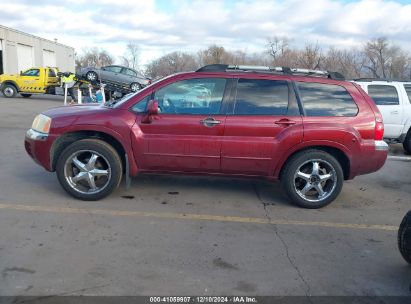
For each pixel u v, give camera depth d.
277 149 5.23
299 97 5.37
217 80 5.34
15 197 5.36
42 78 23.06
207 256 3.92
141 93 5.36
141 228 4.53
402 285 3.57
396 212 5.55
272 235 4.52
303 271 3.72
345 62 40.81
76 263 3.66
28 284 3.28
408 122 10.14
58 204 5.17
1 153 8.05
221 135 5.22
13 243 4.00
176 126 5.21
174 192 5.91
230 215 5.10
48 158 5.36
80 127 5.23
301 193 5.44
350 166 5.38
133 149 5.27
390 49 45.91
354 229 4.83
